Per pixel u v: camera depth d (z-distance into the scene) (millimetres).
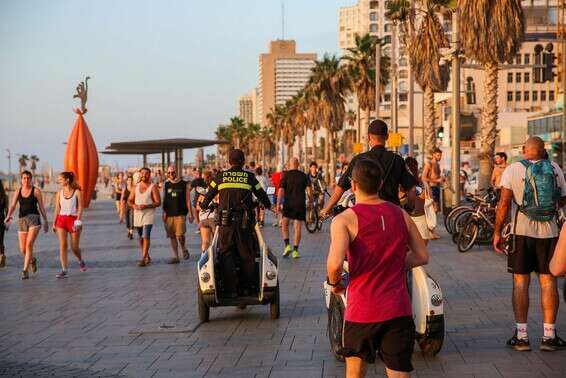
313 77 85688
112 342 9883
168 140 40594
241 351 9117
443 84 41250
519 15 28297
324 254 19578
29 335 10508
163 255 20781
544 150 8930
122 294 13969
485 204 19266
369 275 5414
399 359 5371
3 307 12922
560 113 84438
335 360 8531
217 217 11203
